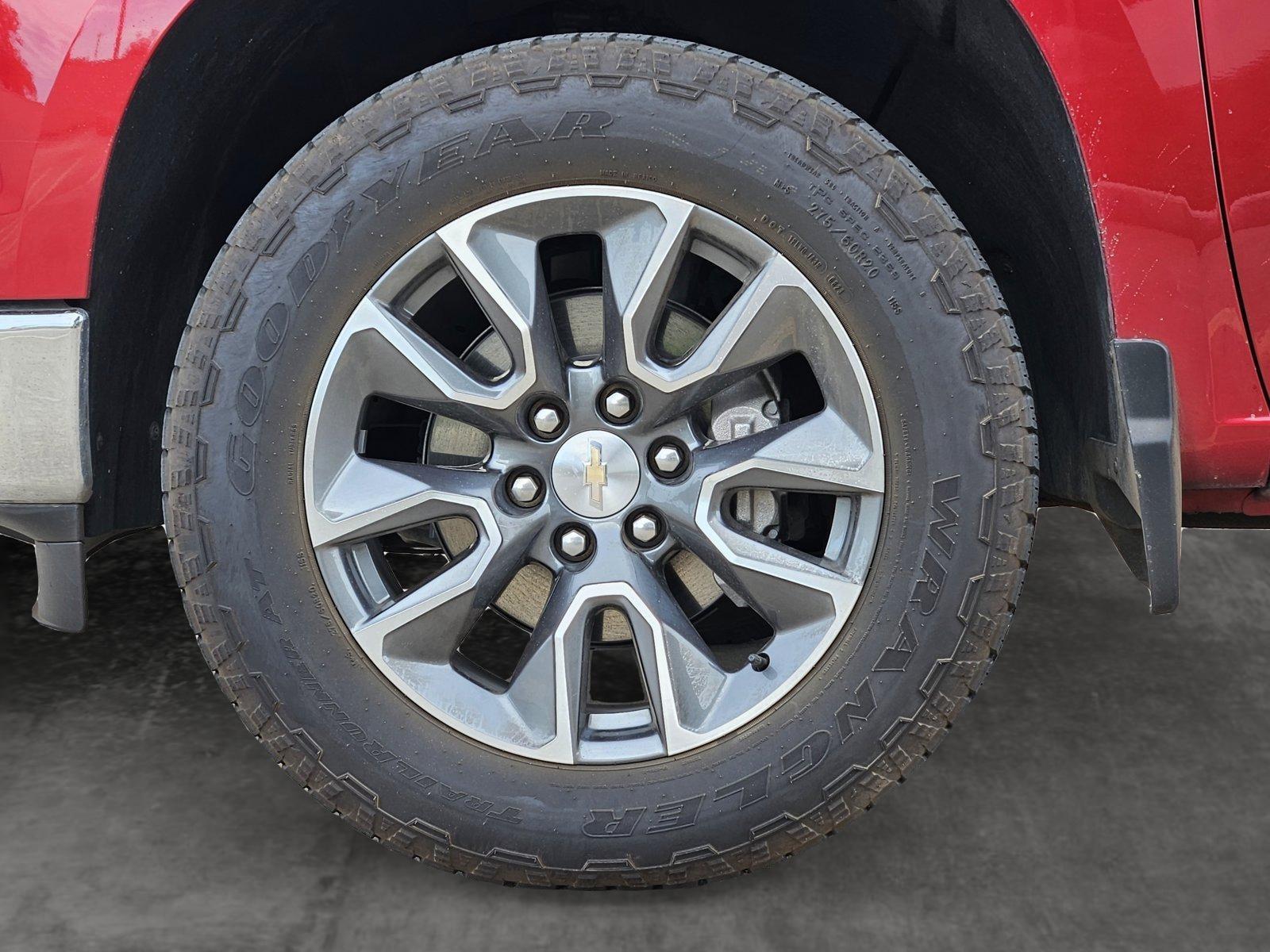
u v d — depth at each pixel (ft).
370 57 6.57
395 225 5.80
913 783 7.31
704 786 5.98
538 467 6.06
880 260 5.73
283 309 5.81
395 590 6.22
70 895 6.14
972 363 5.74
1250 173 5.62
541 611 6.77
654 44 5.74
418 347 5.90
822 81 6.78
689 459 6.04
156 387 6.68
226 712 8.11
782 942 5.84
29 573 10.25
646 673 6.05
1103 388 5.96
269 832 6.75
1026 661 9.02
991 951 5.76
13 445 5.86
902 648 5.87
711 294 6.95
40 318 5.77
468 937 5.89
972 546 5.81
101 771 7.33
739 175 5.72
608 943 5.83
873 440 5.83
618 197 5.79
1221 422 5.87
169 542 5.92
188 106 6.00
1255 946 5.79
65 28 5.62
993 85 6.07
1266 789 7.21
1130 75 5.55
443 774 6.00
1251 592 10.28
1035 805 7.05
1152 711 8.23
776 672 5.98
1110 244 5.69
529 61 5.74
